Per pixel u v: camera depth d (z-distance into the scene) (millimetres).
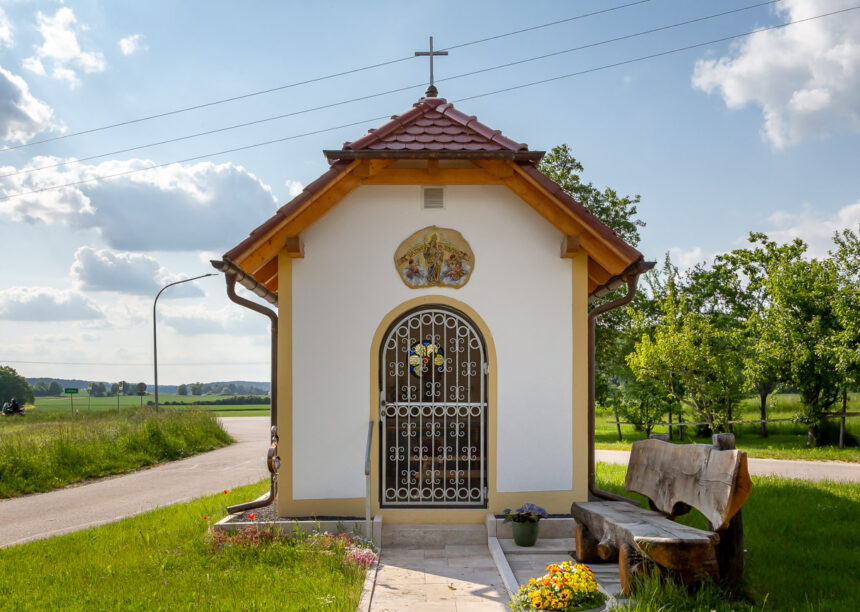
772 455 18312
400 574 6691
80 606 5598
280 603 5457
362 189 8484
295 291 8375
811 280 21359
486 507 8305
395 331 8539
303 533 7461
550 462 8320
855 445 21453
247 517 8305
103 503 12242
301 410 8289
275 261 8922
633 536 5348
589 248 8148
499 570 6688
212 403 100750
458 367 8492
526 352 8414
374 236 8469
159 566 6793
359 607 5523
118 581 6344
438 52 9539
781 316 21516
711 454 5531
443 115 8820
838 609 5277
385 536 7961
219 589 5910
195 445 22016
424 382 8656
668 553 5125
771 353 21469
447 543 7945
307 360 8336
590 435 8492
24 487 13641
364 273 8438
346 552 6941
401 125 8539
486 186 8508
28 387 80688
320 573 6340
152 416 23844
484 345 8469
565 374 8422
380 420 8367
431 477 8461
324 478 8242
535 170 8109
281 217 7754
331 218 8453
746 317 27344
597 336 27812
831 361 20156
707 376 24406
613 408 28625
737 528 5535
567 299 8477
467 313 8422
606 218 27484
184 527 8805
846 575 6270
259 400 103750
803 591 5742
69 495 13266
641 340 26250
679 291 26812
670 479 6270
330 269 8422
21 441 15672
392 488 8469
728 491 5051
